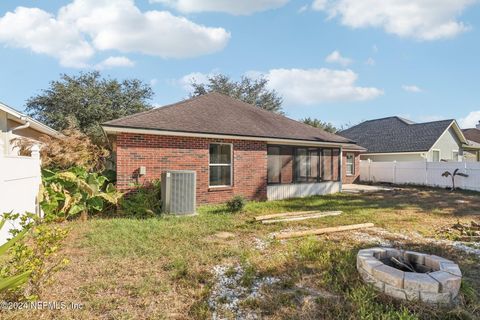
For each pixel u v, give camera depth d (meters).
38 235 3.76
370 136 25.81
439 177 17.83
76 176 8.27
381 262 4.08
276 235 6.36
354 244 5.91
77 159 9.33
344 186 18.77
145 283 3.93
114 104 25.39
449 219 8.65
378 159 23.38
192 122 10.71
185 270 4.37
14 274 3.23
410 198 13.22
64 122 22.03
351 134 28.09
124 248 5.29
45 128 12.21
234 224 7.53
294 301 3.56
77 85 24.36
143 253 5.12
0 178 4.93
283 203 11.38
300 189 13.73
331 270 4.48
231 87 38.06
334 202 11.83
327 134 15.37
